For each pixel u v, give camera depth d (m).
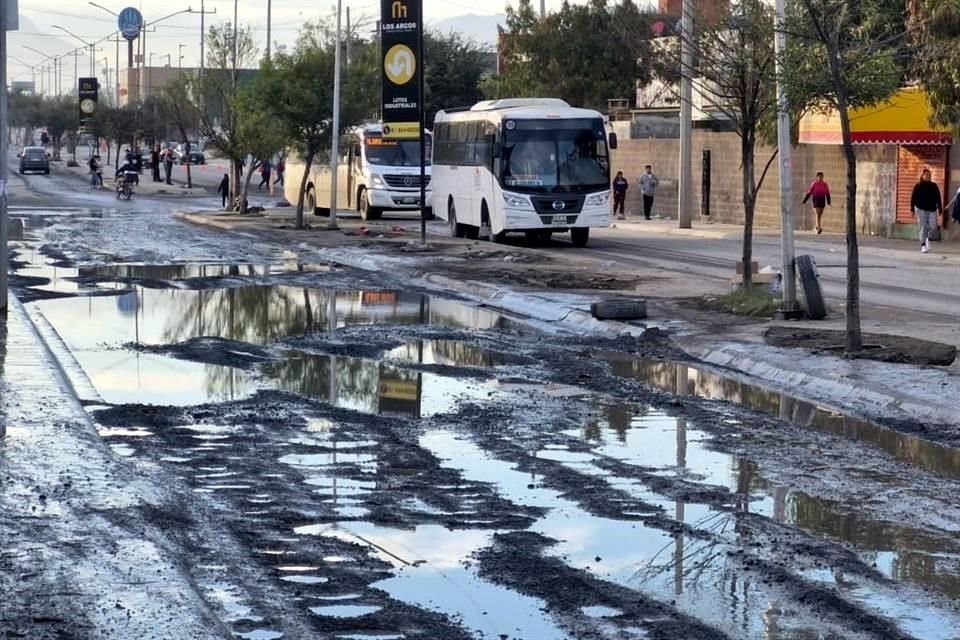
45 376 16.39
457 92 94.38
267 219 58.06
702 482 11.98
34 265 34.59
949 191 44.22
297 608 8.37
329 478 12.10
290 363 19.17
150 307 26.00
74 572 8.66
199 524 10.37
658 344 21.36
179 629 7.58
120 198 76.00
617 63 75.31
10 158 150.50
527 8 77.38
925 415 15.22
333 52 55.22
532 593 8.69
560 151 42.88
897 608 8.38
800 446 13.68
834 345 19.59
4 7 22.03
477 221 45.53
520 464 12.70
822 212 49.28
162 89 104.19
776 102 23.83
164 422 14.59
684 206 51.25
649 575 9.10
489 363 19.33
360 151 59.75
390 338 21.84
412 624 8.05
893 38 23.19
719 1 28.08
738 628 7.97
